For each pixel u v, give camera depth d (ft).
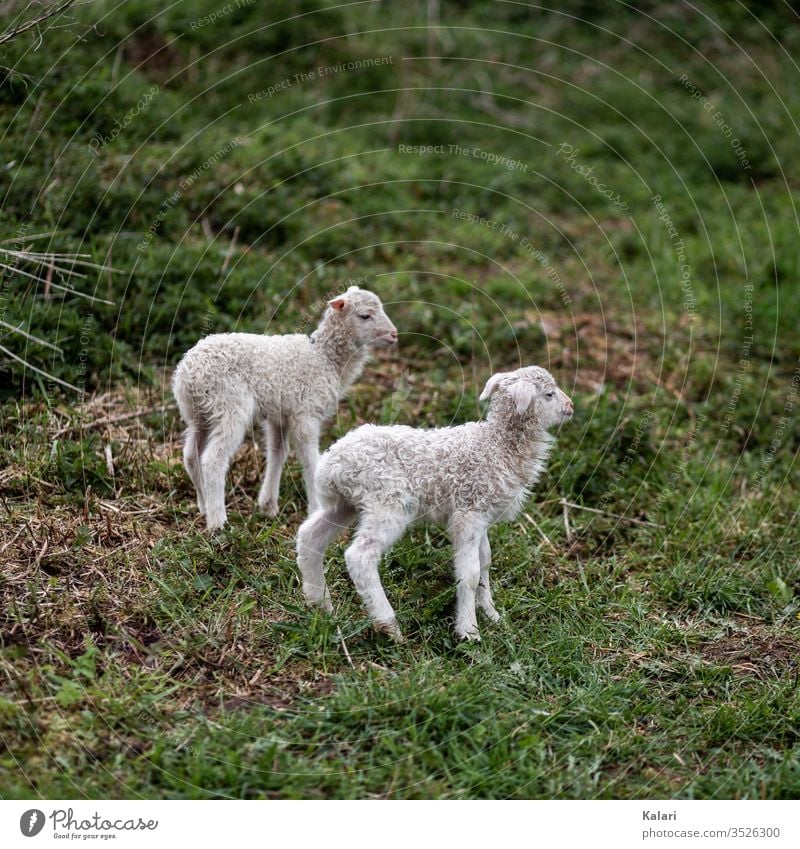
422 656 17.26
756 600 21.06
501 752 15.37
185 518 20.92
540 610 19.49
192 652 17.01
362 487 17.56
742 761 16.19
